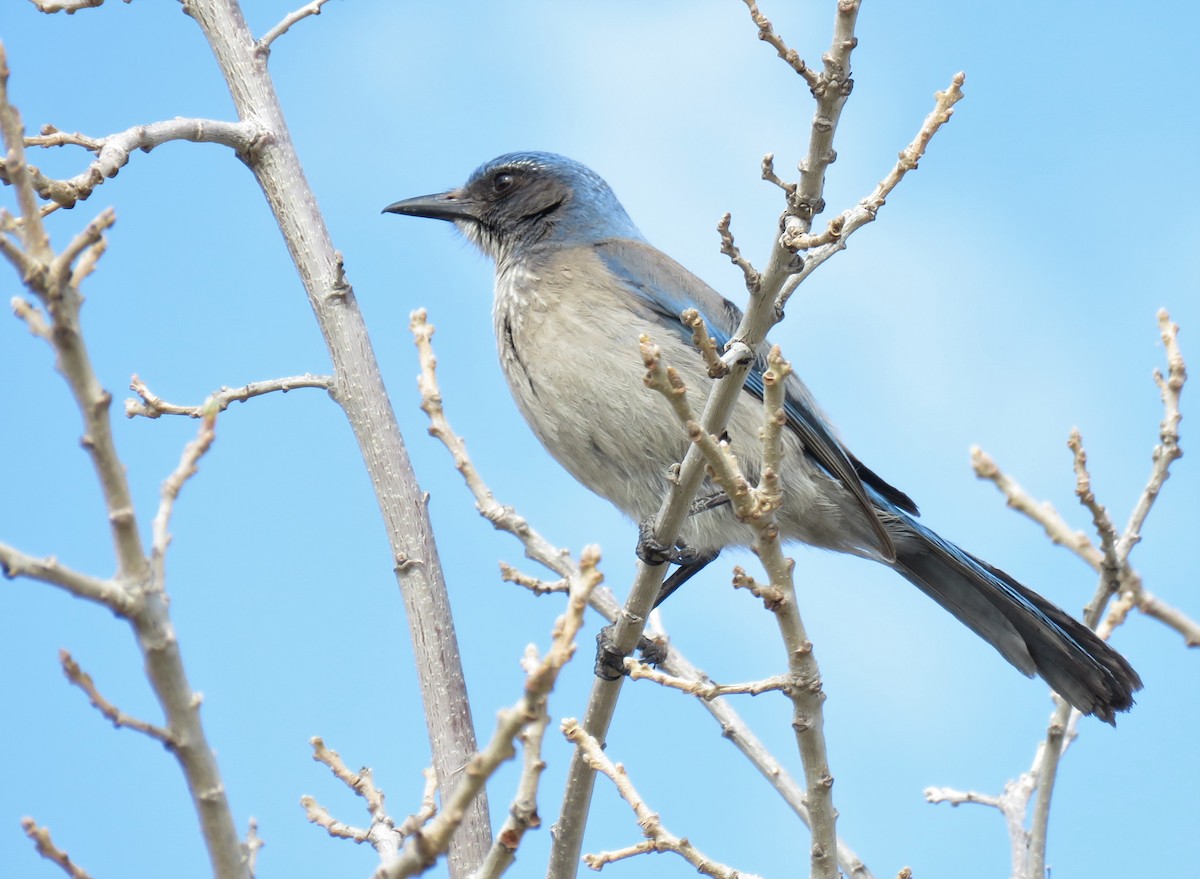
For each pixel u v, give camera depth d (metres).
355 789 10.38
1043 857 10.19
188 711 5.78
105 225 5.68
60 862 6.55
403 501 11.18
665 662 11.97
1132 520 10.77
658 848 8.59
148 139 10.95
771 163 8.67
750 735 11.31
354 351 11.49
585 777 8.93
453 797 5.59
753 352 8.94
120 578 5.69
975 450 8.20
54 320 5.57
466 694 10.81
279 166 11.95
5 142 5.67
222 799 5.82
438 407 12.17
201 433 5.98
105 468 5.63
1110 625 11.83
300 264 11.78
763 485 8.09
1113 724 12.13
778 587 8.34
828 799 8.45
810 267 8.71
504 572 12.12
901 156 8.48
